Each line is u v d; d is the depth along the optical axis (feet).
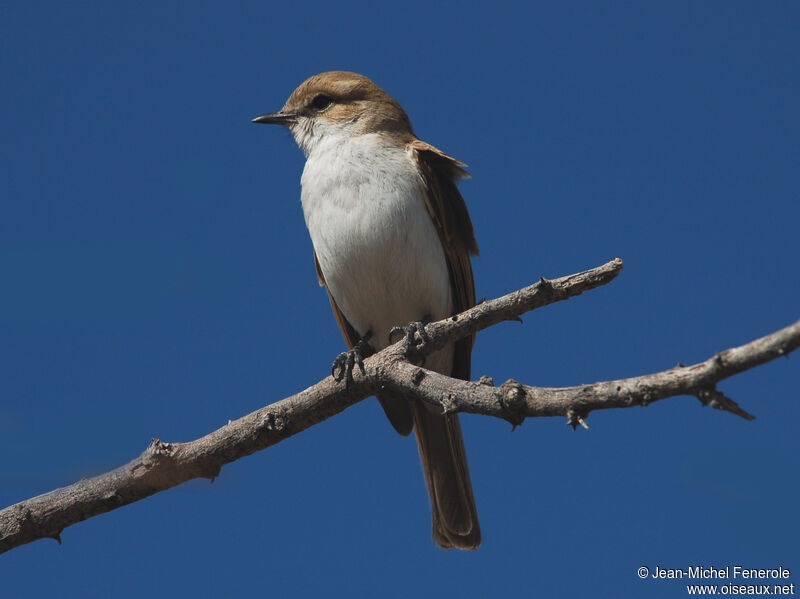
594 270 26.07
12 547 29.25
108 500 29.50
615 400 21.09
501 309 28.04
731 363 19.02
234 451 30.50
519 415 23.29
